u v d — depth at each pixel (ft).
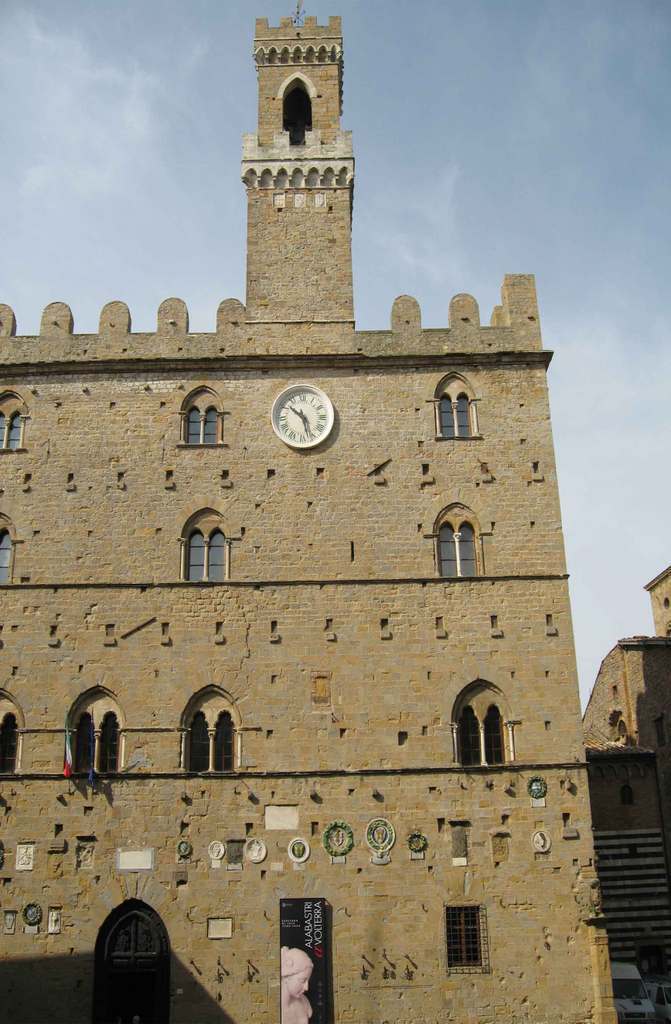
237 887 131.95
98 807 135.23
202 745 139.44
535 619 144.36
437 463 152.76
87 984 128.47
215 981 128.36
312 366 157.69
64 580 146.00
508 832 134.51
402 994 127.95
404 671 141.59
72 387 156.76
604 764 183.21
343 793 135.85
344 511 149.89
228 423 154.61
